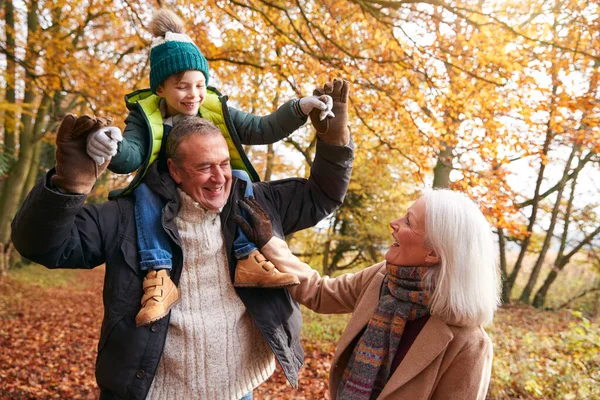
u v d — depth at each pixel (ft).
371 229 45.60
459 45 20.95
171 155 6.03
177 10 22.31
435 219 5.91
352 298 7.30
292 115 6.34
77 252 5.55
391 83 22.24
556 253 61.26
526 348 20.33
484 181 21.20
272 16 22.38
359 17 22.71
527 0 21.20
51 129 45.65
